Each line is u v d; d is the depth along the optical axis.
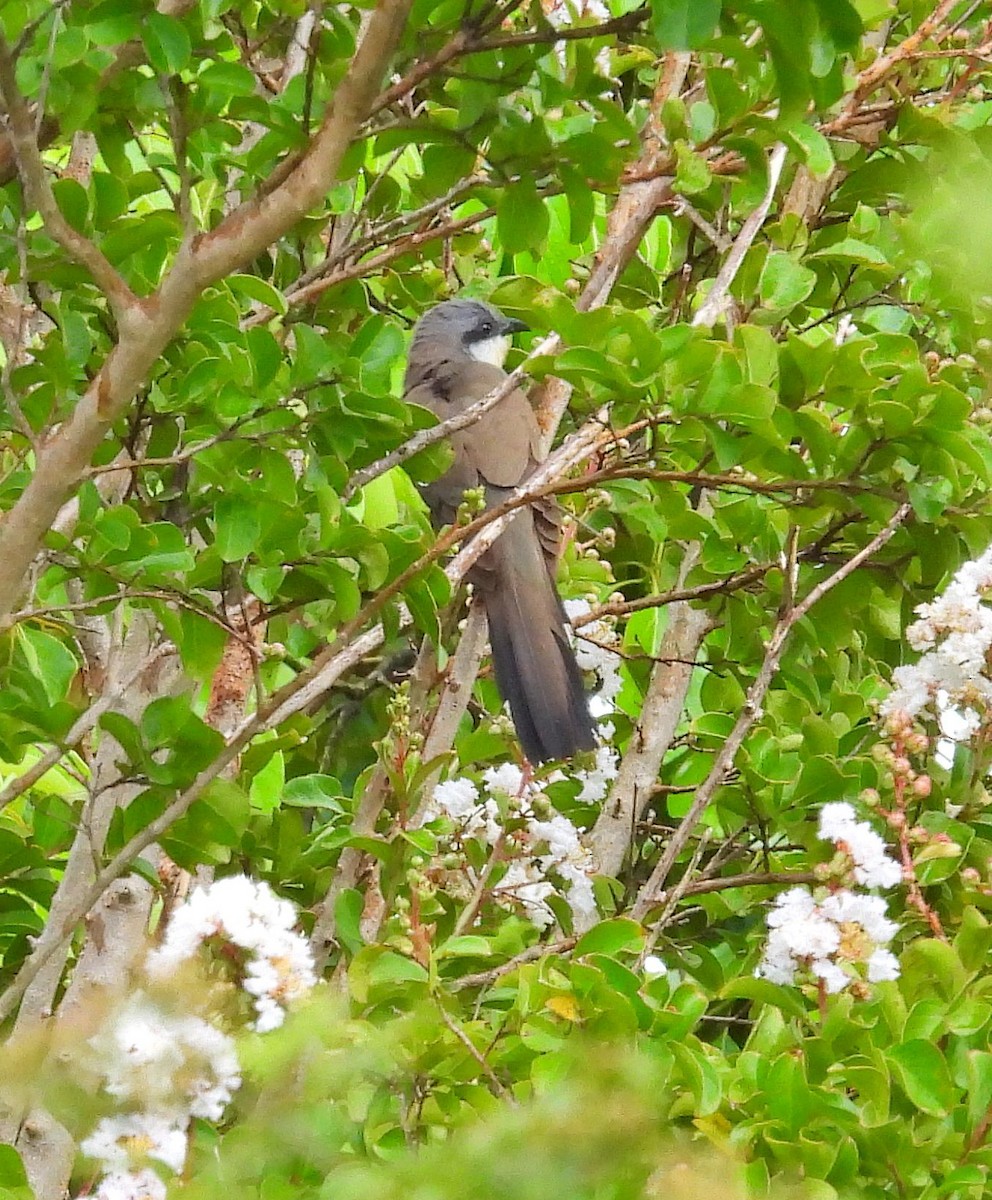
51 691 7.88
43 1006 7.13
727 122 6.52
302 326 6.53
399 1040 5.57
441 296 9.84
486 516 7.04
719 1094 5.61
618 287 9.67
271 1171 5.40
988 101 9.74
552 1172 4.20
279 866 8.47
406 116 6.80
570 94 6.25
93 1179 5.48
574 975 5.87
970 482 7.83
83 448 5.19
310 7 6.19
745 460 7.15
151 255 6.88
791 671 8.97
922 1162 5.77
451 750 7.79
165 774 6.53
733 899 8.59
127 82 6.44
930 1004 6.20
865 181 8.88
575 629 8.98
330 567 6.77
